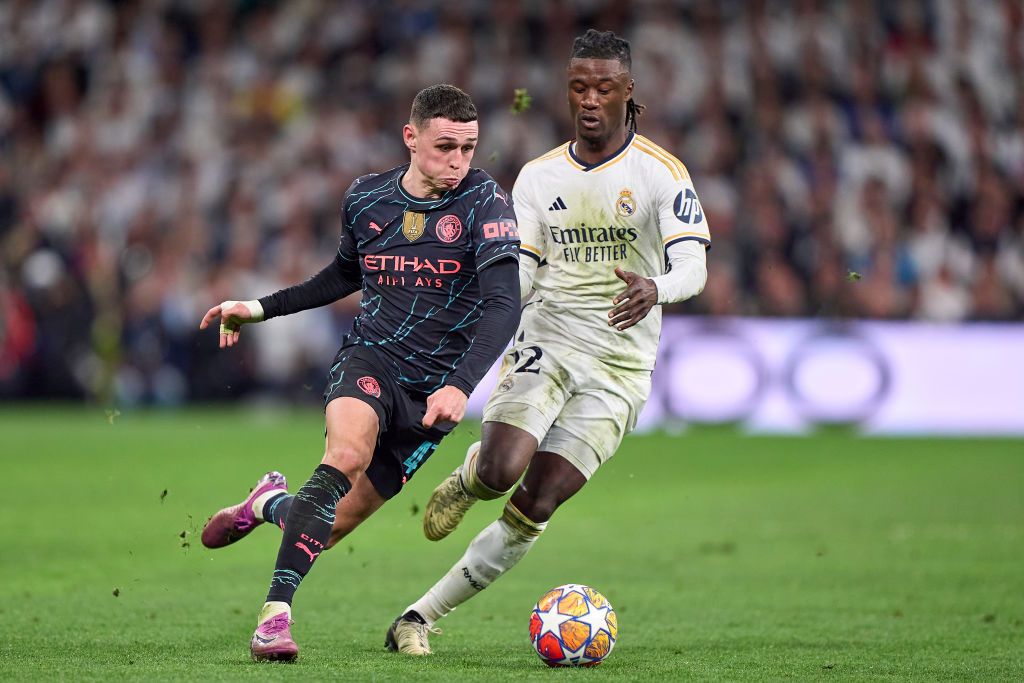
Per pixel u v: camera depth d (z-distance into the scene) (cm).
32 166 7550
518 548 1941
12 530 3200
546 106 7531
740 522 3519
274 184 7288
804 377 6222
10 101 7906
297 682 1580
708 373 6200
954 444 5694
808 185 7188
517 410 1928
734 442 5722
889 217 7062
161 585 2520
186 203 7088
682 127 7350
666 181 1958
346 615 2256
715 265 6531
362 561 2902
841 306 6456
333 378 1881
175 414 6688
